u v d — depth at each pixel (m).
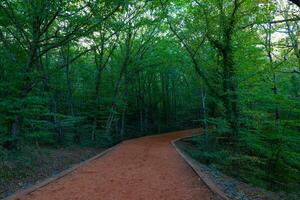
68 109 28.72
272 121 15.74
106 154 18.78
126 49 30.62
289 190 15.23
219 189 9.05
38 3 13.47
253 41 19.56
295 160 15.84
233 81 17.34
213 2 18.05
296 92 22.73
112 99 28.27
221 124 16.66
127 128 43.69
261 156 17.38
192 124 55.97
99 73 28.09
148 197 8.30
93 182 10.16
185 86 50.03
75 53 25.58
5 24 14.68
